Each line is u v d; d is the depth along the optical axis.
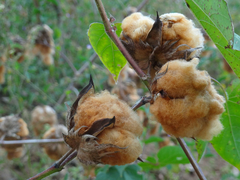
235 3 1.63
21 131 0.54
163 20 0.24
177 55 0.24
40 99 0.89
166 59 0.24
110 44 0.33
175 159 0.45
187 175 0.92
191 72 0.20
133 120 0.22
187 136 0.21
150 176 0.82
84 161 0.22
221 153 0.31
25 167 0.77
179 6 1.39
